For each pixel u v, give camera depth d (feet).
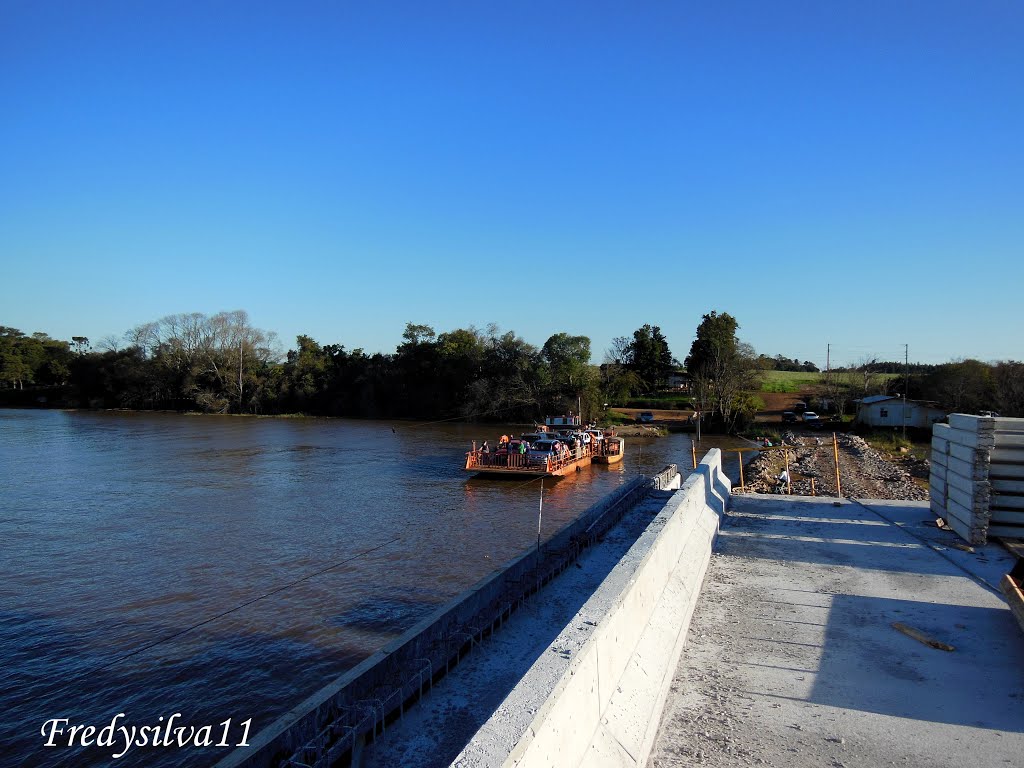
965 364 208.85
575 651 11.63
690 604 21.74
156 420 257.96
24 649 41.04
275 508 87.81
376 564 60.64
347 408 290.97
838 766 13.05
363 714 22.79
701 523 29.81
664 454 161.38
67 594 51.47
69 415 282.77
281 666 38.68
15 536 71.00
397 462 137.08
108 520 79.30
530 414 243.81
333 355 322.34
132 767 28.78
